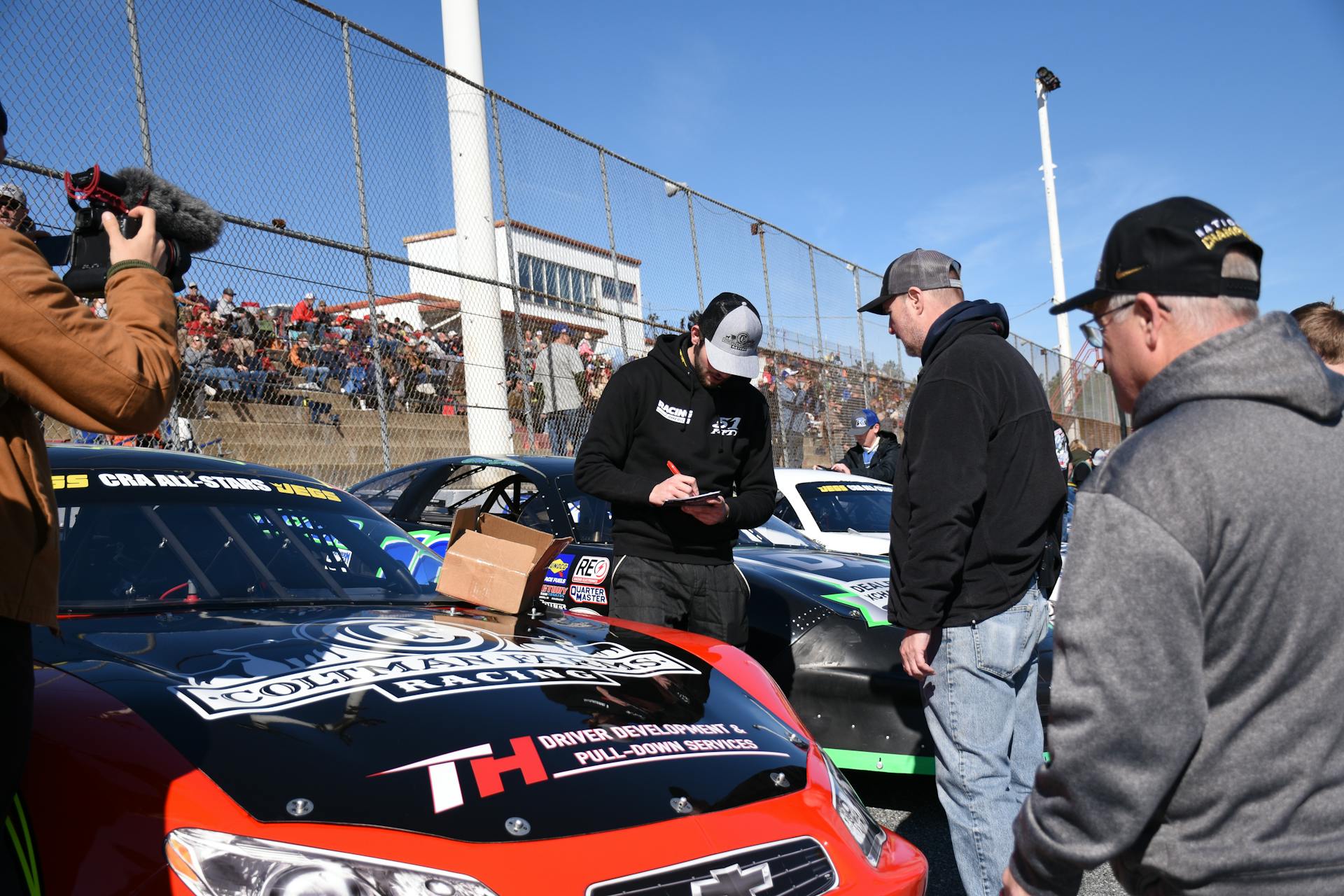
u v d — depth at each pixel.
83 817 1.47
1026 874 1.26
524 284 8.92
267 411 6.59
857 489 6.59
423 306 7.94
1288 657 1.11
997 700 2.34
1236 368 1.17
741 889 1.62
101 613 2.20
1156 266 1.24
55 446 2.68
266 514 2.70
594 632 2.51
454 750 1.66
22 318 1.31
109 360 1.38
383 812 1.50
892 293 2.63
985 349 2.37
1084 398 22.66
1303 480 1.12
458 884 1.43
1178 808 1.16
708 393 3.27
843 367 14.12
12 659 1.36
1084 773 1.14
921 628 2.27
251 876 1.38
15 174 4.98
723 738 1.97
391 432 7.41
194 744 1.57
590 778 1.69
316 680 1.83
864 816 2.04
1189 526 1.12
